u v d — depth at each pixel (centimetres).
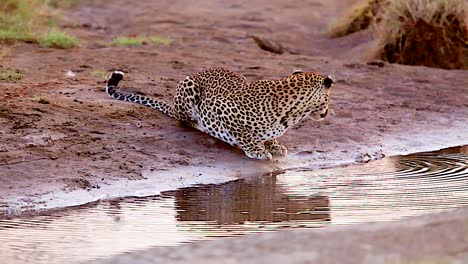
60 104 4109
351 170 3762
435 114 4681
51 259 2552
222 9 8150
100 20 7531
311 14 7950
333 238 2297
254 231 2828
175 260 2175
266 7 8225
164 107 4156
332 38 6950
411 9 5991
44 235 2817
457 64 5959
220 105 3872
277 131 3850
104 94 4372
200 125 4025
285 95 3803
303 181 3569
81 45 5716
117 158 3662
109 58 5272
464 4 6034
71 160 3584
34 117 3912
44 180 3394
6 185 3325
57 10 7638
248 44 6266
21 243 2722
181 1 8612
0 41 5422
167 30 6831
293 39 6906
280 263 2084
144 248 2653
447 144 4297
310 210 3092
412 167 3809
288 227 2873
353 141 4188
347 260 2094
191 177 3606
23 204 3191
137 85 4650
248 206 3177
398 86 5094
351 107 4628
